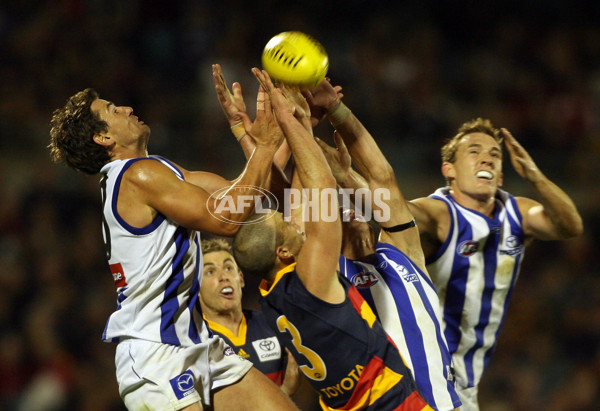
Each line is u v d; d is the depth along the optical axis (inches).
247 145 569.0
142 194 506.0
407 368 523.5
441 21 1860.2
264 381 549.3
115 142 542.3
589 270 1459.2
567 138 1642.5
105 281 1354.6
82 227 1393.9
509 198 695.7
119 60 1587.1
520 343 1369.3
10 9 1630.2
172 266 516.7
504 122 1644.9
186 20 1679.4
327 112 556.4
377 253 581.3
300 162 489.7
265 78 508.4
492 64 1777.8
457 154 682.8
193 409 503.8
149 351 510.0
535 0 1902.1
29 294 1331.2
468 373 692.7
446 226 665.6
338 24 1788.9
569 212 661.9
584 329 1378.0
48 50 1573.6
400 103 1609.3
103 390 1225.4
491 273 679.1
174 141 1434.5
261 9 1737.2
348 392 510.3
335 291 494.0
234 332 663.8
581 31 1859.0
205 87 1562.5
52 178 1416.1
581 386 1299.2
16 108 1473.9
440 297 679.1
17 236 1374.3
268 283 513.0
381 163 565.0
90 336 1290.6
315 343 498.3
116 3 1664.6
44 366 1248.8
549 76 1775.3
